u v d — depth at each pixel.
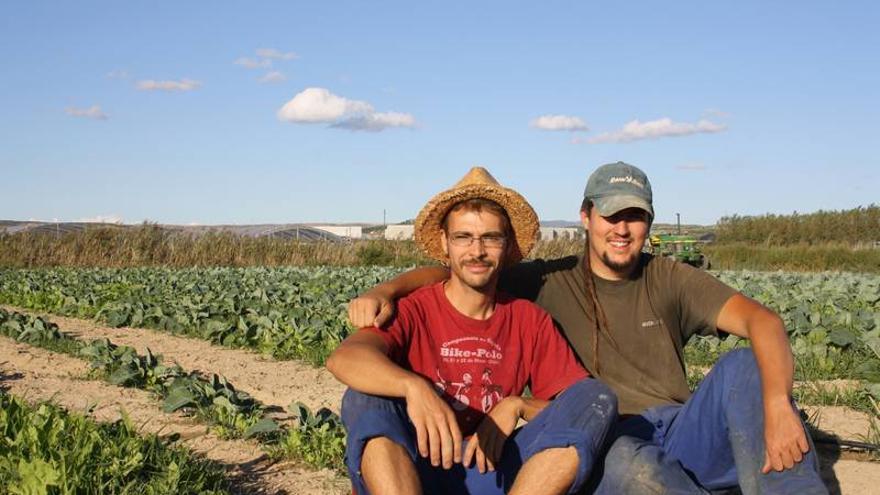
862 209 56.16
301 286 21.20
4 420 5.78
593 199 4.55
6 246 35.03
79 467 5.06
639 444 3.93
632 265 4.59
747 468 3.87
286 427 7.34
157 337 13.83
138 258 36.50
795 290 19.14
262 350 11.96
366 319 4.05
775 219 57.62
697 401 4.12
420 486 3.67
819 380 9.21
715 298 4.49
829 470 5.99
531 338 4.30
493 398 4.20
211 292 18.41
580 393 3.87
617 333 4.64
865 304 16.75
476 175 4.25
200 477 5.38
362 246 41.59
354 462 3.72
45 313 17.77
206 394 7.84
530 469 3.76
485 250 4.12
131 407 8.11
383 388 3.72
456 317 4.21
